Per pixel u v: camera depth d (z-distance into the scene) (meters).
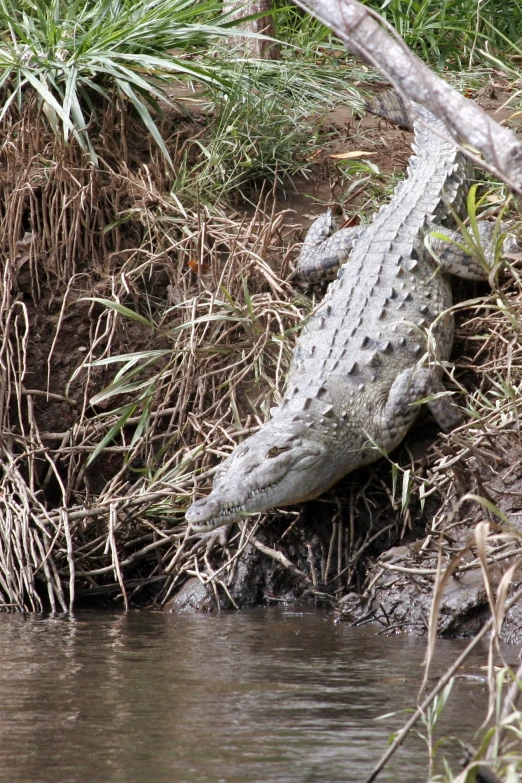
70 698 6.14
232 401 10.83
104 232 12.36
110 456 11.29
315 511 10.18
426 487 9.70
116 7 14.26
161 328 11.98
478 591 8.32
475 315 11.42
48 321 11.84
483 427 9.35
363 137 14.99
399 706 5.92
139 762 4.95
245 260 12.06
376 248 11.62
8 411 10.96
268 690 6.33
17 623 8.90
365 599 9.02
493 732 4.19
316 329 10.98
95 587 10.09
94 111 13.64
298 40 17.22
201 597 9.73
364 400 9.98
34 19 14.52
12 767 4.89
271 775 4.75
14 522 10.08
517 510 8.96
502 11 17.95
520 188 4.46
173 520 10.45
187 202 13.06
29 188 12.10
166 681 6.58
